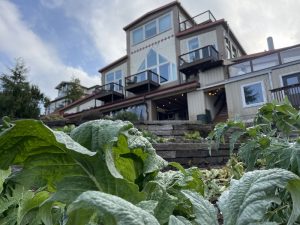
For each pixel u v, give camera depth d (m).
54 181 0.66
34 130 0.59
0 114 10.81
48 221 0.65
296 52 11.71
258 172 0.56
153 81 16.11
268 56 12.22
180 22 17.34
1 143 0.59
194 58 14.52
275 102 1.36
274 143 1.03
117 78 19.39
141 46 18.23
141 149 0.77
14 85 12.23
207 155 3.64
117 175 0.61
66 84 30.89
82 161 0.65
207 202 0.55
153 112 15.09
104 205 0.39
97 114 8.58
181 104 16.38
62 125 5.47
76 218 0.55
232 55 16.77
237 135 1.20
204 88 13.47
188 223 0.48
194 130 5.91
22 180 0.64
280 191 0.77
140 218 0.39
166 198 0.73
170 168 2.88
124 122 0.69
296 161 0.86
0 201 0.77
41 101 12.70
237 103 12.39
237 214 0.50
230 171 2.22
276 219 0.76
